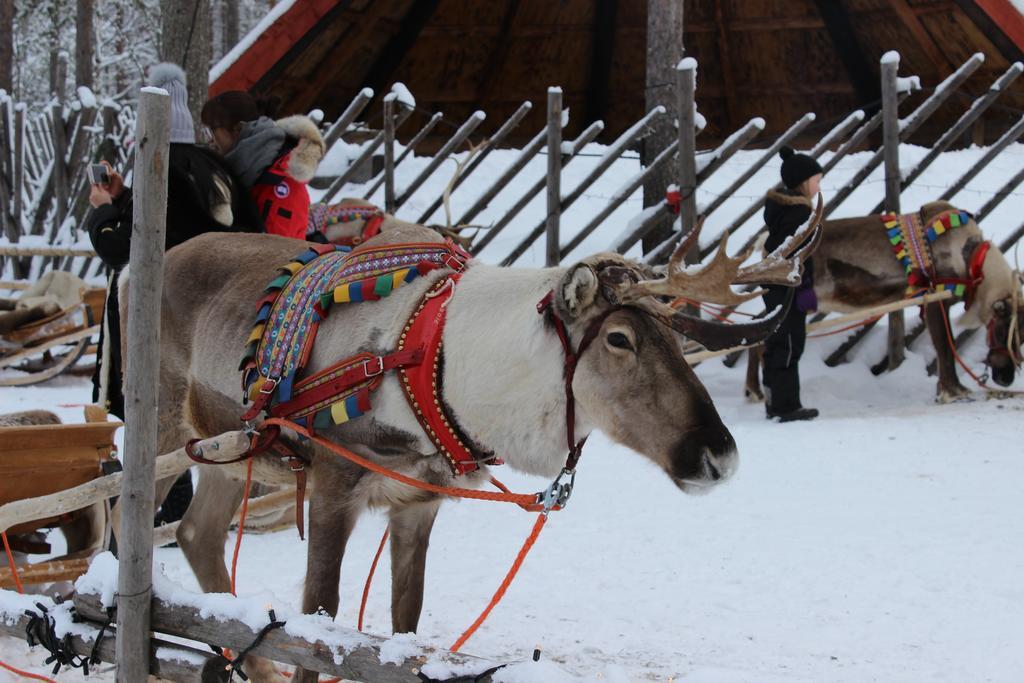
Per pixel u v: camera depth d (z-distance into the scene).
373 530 5.57
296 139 5.04
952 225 8.42
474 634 4.06
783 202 8.09
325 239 6.72
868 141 16.55
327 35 13.59
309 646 2.73
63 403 8.35
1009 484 5.96
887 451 6.82
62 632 3.15
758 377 8.69
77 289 9.86
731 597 4.43
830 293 8.80
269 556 5.09
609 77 17.12
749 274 3.09
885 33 15.06
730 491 6.01
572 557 4.99
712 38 16.45
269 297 3.47
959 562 4.71
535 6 15.52
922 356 9.32
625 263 3.16
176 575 4.79
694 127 9.18
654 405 3.03
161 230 2.88
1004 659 3.66
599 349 3.06
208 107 5.04
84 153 12.52
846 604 4.29
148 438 2.92
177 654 2.93
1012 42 12.08
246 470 3.69
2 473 3.71
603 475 6.46
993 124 14.64
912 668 3.63
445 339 3.21
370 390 3.19
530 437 3.18
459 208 12.09
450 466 3.28
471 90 16.81
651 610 4.30
